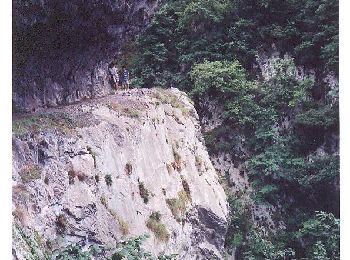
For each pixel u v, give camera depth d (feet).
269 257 78.43
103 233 36.14
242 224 83.61
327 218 76.28
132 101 54.85
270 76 95.76
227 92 93.71
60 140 35.58
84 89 52.34
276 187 86.28
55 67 45.19
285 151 89.40
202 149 71.61
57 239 32.32
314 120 88.74
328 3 93.09
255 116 92.22
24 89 41.32
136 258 32.35
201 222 59.26
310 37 94.73
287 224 84.74
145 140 50.03
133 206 42.78
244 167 90.53
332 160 84.79
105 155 40.60
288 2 97.86
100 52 51.55
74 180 35.40
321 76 93.15
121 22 48.78
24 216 29.84
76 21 42.42
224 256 61.98
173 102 68.90
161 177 51.29
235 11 99.50
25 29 38.19
